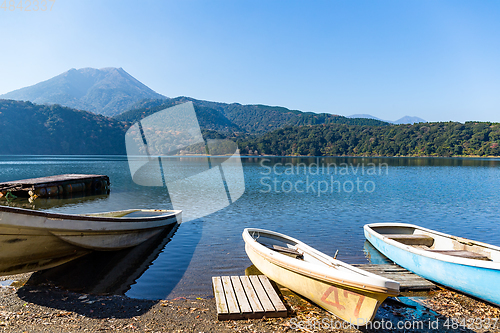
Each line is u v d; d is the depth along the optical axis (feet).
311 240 33.68
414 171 168.76
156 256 27.12
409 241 29.45
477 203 61.62
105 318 16.16
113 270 23.71
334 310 17.04
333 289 16.81
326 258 20.39
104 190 81.92
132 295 19.63
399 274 24.03
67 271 23.07
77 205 59.62
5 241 18.12
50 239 20.40
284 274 19.92
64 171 143.54
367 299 15.39
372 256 28.78
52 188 69.92
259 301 17.74
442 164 247.50
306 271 18.02
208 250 28.99
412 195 72.95
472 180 115.44
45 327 14.76
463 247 26.35
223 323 16.07
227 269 24.56
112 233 24.70
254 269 24.64
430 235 29.91
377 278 15.06
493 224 43.16
